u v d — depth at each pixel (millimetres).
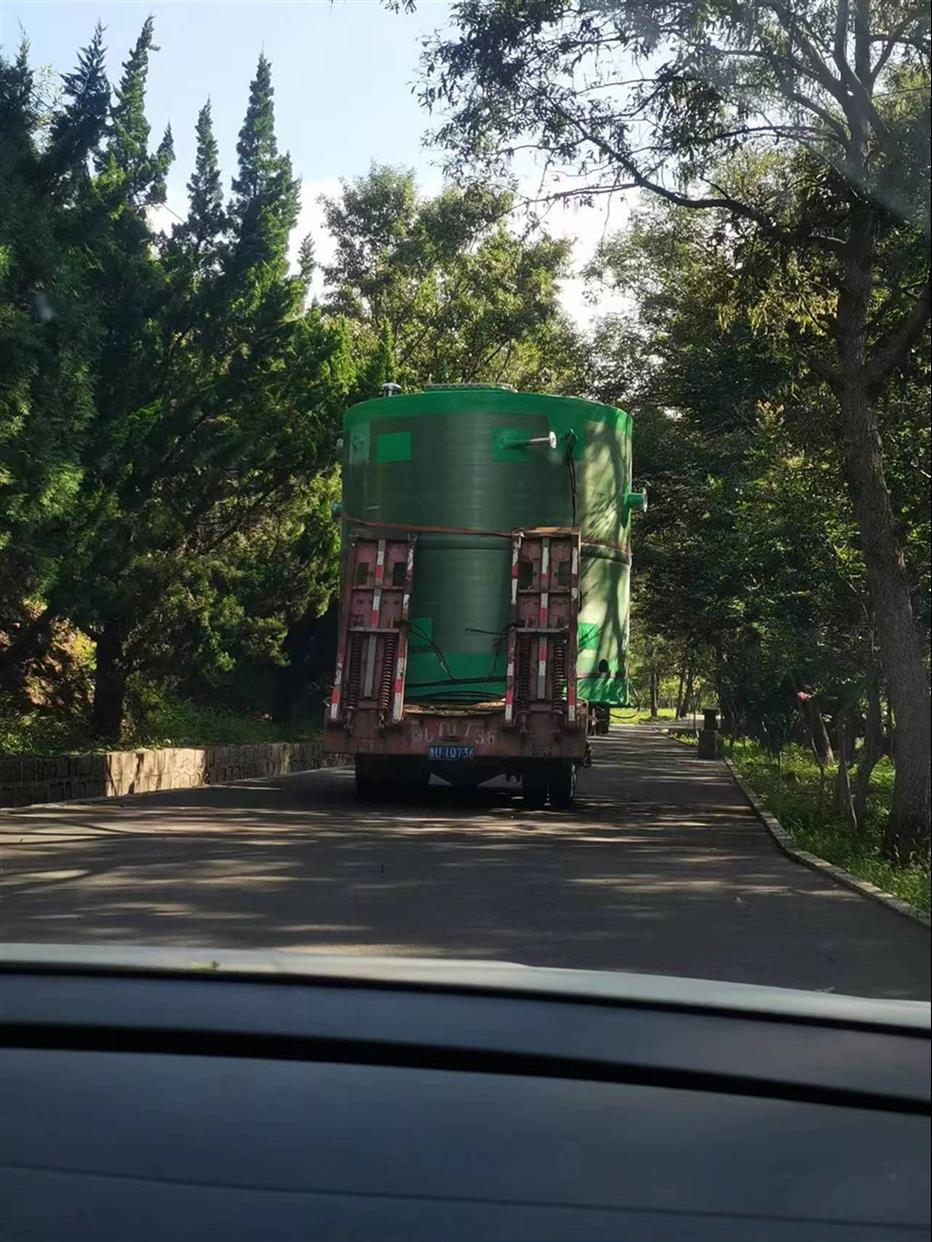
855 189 6926
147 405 19438
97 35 16344
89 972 1707
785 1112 1373
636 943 7281
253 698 31328
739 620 24766
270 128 20828
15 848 12289
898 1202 1296
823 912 7402
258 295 21531
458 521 17766
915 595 11578
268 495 23625
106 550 18016
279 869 10898
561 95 11289
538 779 18203
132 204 20797
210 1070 1645
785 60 7137
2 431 13844
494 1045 1526
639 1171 1389
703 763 36000
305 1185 1521
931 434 11336
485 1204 1451
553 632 17375
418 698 17797
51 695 22844
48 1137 1630
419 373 47875
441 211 13109
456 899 9281
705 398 23422
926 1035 1411
